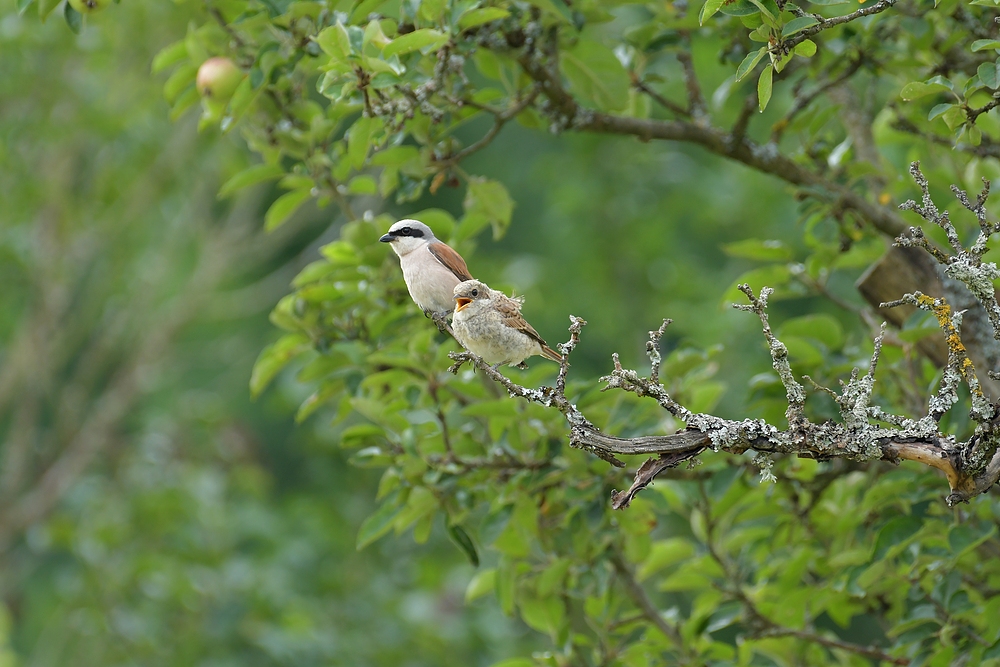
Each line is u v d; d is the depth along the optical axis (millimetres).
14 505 19953
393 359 9500
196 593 17125
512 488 9508
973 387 6035
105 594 17594
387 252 10148
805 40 7129
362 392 10258
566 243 21562
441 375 9672
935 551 8781
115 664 17734
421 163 10055
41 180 19719
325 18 9430
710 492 9461
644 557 10102
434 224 10445
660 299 21281
